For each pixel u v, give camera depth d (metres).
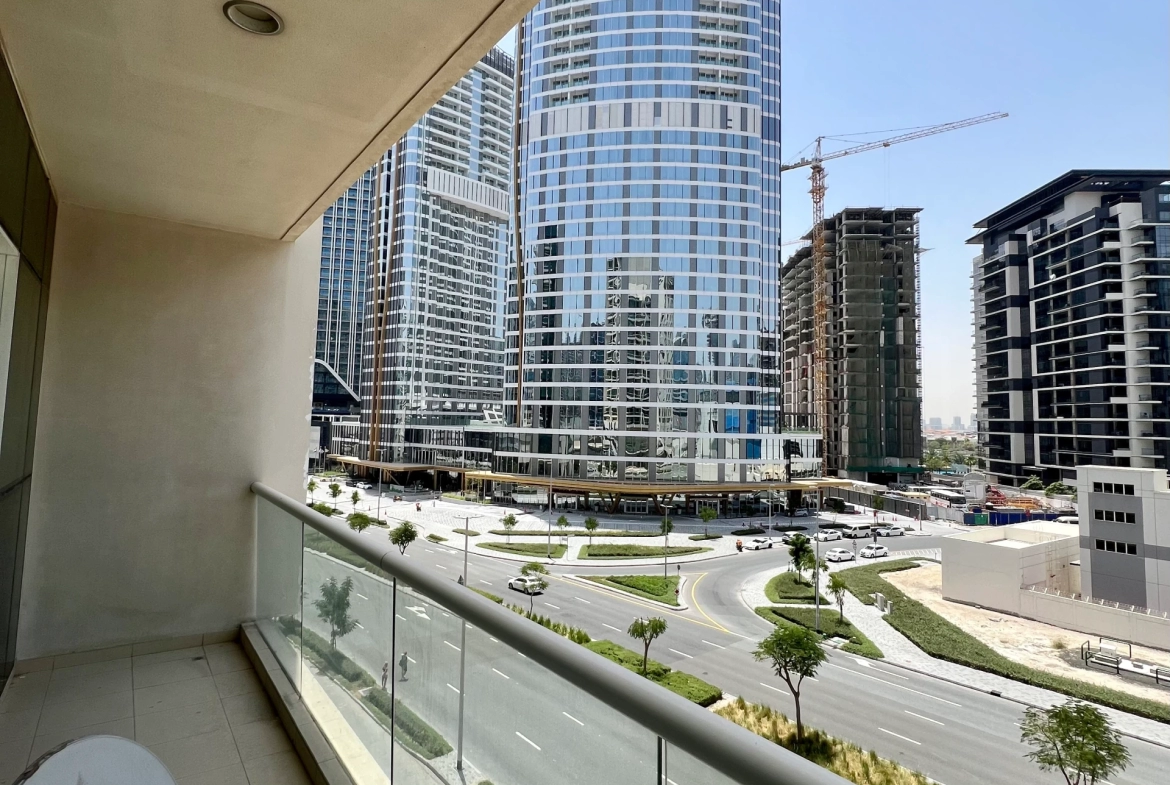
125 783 0.90
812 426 64.31
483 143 48.50
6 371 2.22
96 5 1.49
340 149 2.36
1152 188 42.34
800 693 10.18
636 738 0.72
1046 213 52.56
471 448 41.22
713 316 35.88
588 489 34.50
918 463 58.91
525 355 37.72
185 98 1.97
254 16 1.55
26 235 2.21
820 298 64.75
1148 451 40.53
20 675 2.76
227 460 3.44
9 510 2.40
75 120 2.14
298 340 3.81
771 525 34.44
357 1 1.48
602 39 38.00
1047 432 49.66
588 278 36.41
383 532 24.72
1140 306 42.38
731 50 37.69
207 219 3.28
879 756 7.91
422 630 1.41
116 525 3.10
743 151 37.25
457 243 46.06
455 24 1.58
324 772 1.91
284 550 2.85
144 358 3.21
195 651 3.18
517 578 19.23
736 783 0.55
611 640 13.38
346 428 44.88
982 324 60.09
